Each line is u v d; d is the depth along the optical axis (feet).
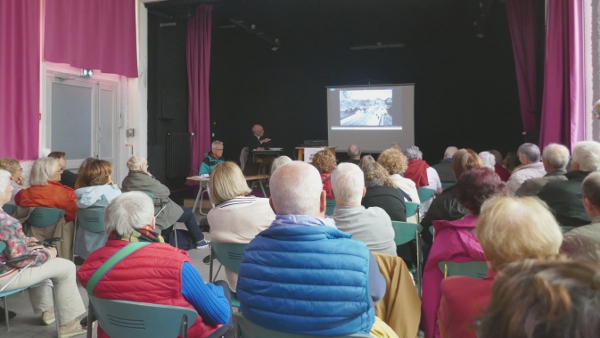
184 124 28.55
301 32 34.37
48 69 19.52
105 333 5.65
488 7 25.02
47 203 10.93
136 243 5.44
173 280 5.22
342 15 30.99
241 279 4.56
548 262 1.71
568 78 15.88
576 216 7.39
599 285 1.52
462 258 5.92
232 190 8.07
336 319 4.13
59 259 8.66
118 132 23.81
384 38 34.58
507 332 1.58
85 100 21.68
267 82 38.40
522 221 3.51
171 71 27.12
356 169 7.35
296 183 4.73
